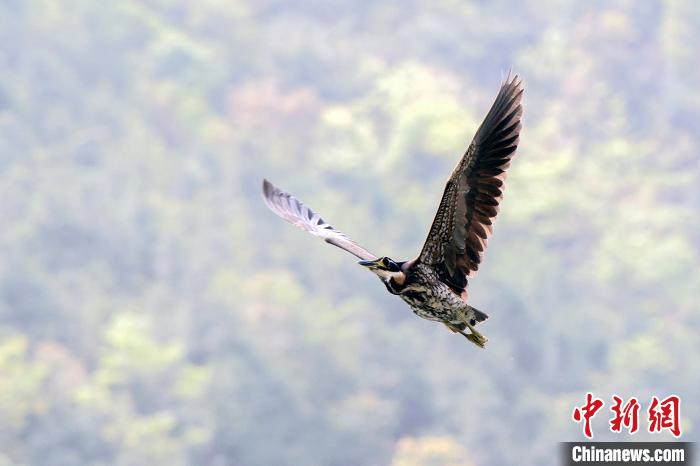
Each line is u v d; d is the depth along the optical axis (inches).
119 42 3503.9
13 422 1715.1
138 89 3390.7
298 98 3329.2
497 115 356.5
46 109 3125.0
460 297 370.0
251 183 2928.2
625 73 3255.4
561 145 3014.3
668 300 2297.0
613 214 2632.9
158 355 2010.3
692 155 3009.4
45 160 2832.2
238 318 2129.7
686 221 2578.7
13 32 3395.7
